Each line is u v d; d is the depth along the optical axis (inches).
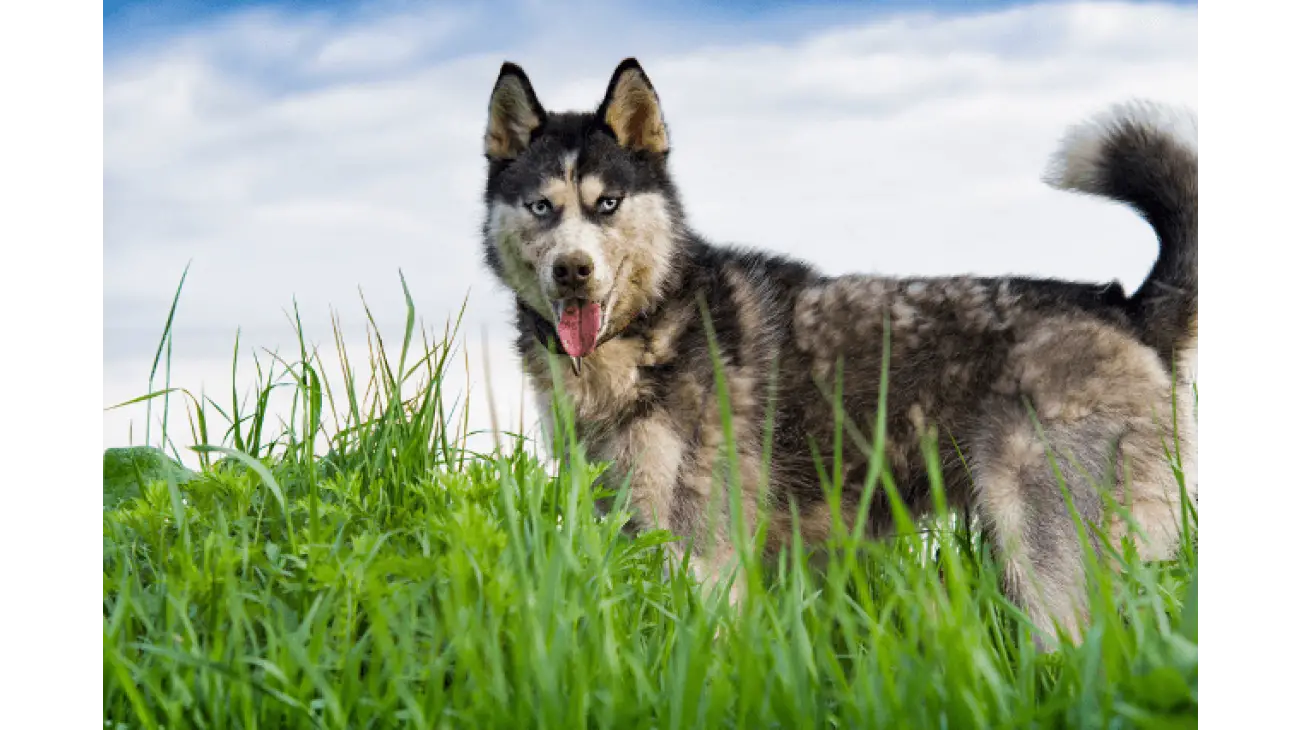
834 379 126.0
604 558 82.4
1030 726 58.9
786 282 133.2
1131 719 56.1
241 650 64.2
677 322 125.1
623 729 59.4
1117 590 78.7
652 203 124.7
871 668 63.0
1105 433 115.3
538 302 125.9
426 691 63.5
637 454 120.4
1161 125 114.8
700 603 71.8
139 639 72.0
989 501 117.6
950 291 127.5
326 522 93.7
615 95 125.7
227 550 75.6
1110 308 121.6
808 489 125.0
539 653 60.2
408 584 74.1
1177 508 113.4
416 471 105.3
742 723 58.9
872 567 105.7
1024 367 119.3
